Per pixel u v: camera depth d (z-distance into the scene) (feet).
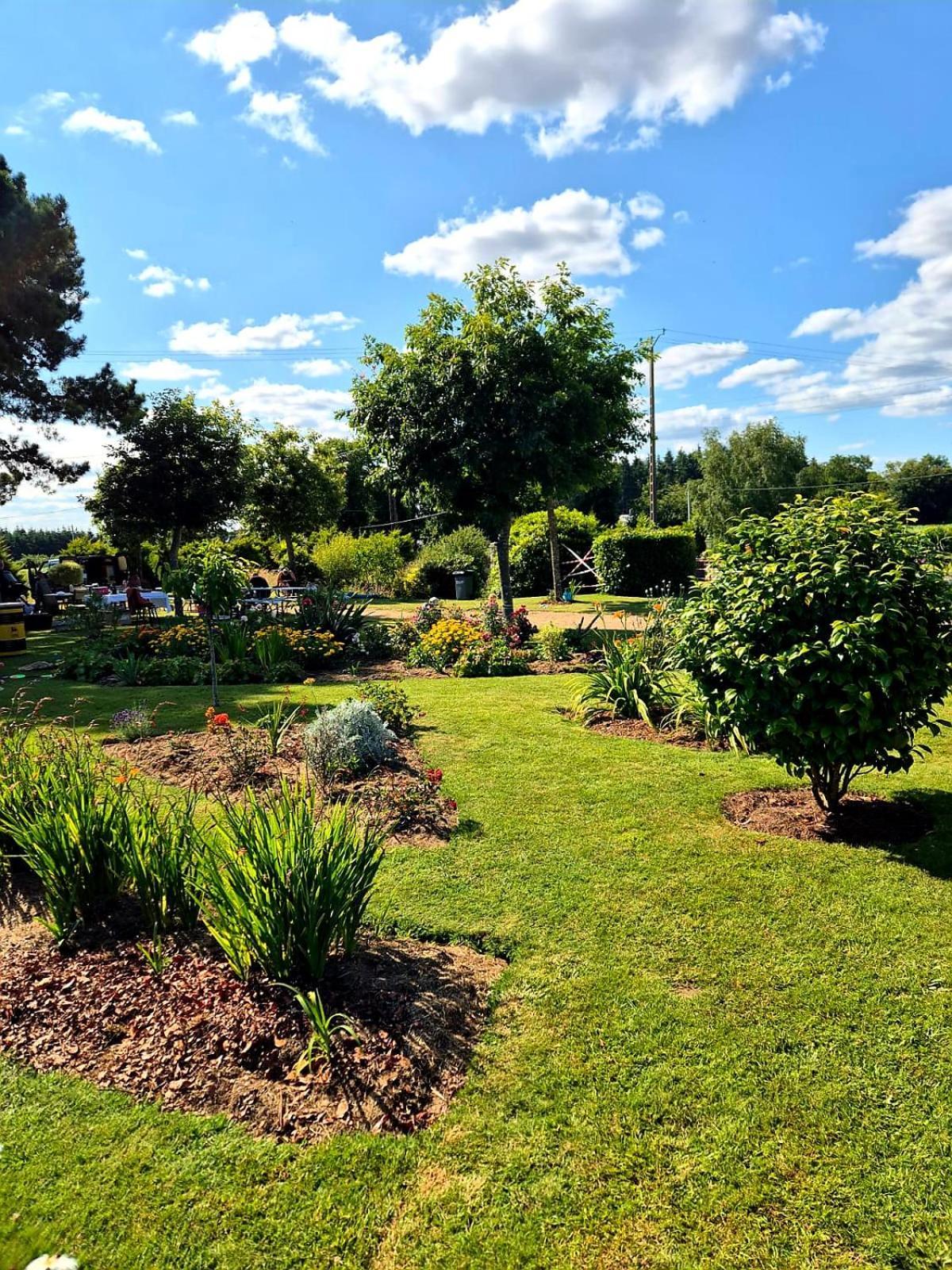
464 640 34.37
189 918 10.59
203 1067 8.02
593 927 10.80
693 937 10.45
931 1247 5.96
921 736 20.13
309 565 94.73
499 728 21.80
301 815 10.00
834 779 13.84
